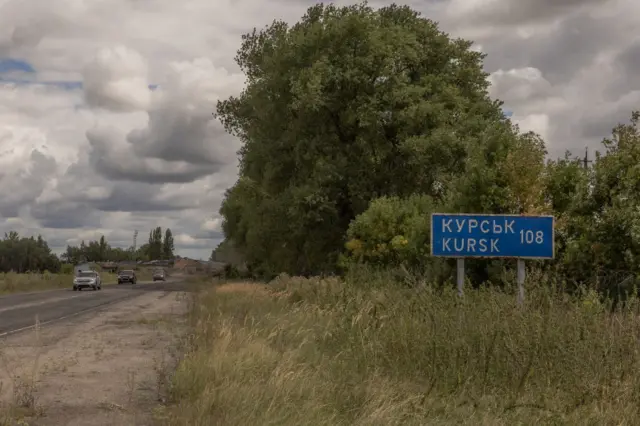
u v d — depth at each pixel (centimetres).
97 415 816
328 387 855
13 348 1462
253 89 5019
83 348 1471
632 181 1625
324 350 1207
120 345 1529
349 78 4269
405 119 4256
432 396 842
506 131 2000
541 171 1873
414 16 4978
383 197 2911
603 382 806
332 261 4397
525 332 912
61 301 3609
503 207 1895
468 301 1085
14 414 800
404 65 4594
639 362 830
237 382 880
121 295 4431
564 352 853
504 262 1777
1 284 5103
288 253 4769
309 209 4238
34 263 14988
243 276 7081
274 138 4853
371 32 4381
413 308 1171
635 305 948
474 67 4881
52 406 865
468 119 4447
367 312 1252
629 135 1688
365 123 4219
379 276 1888
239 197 5853
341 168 4278
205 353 1106
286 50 4666
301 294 2139
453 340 966
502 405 797
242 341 1183
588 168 1752
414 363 980
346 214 4522
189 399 849
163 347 1484
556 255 1698
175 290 5428
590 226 1666
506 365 905
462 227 1566
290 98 4616
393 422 721
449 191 2122
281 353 1126
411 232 2427
